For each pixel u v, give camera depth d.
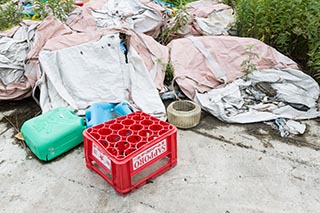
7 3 3.77
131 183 1.73
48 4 3.29
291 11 2.80
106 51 2.48
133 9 3.37
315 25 2.65
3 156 2.05
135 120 1.97
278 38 2.93
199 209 1.65
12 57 2.56
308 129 2.26
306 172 1.87
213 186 1.79
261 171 1.89
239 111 2.42
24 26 2.80
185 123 2.24
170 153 1.88
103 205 1.68
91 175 1.88
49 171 1.92
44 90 2.43
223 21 3.40
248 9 3.07
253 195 1.72
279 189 1.76
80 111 2.33
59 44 2.50
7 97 2.56
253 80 2.63
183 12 3.42
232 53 2.72
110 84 2.44
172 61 2.74
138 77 2.52
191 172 1.89
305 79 2.59
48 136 1.95
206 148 2.09
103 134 1.86
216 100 2.42
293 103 2.47
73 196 1.74
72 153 2.07
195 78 2.62
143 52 2.69
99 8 3.40
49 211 1.66
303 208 1.64
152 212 1.64
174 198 1.71
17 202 1.71
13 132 2.30
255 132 2.23
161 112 2.35
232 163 1.95
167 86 2.74
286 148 2.07
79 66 2.43
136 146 1.74
